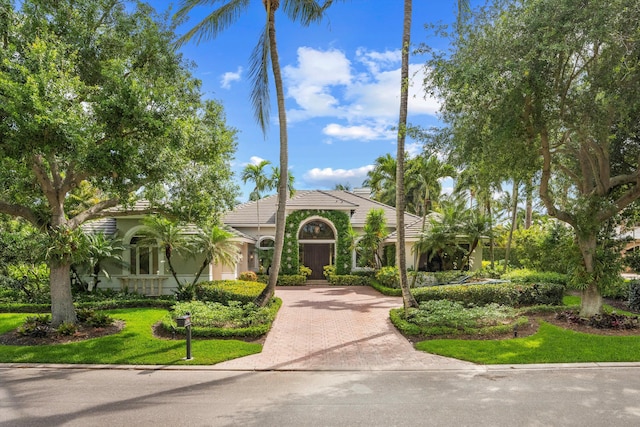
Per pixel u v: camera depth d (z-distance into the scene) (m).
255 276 22.20
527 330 11.08
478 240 20.72
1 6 9.15
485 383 7.42
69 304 11.31
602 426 5.62
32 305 14.75
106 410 6.26
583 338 10.16
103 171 9.03
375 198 45.19
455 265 23.02
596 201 11.15
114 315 13.45
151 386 7.38
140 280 18.66
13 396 6.89
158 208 12.87
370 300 17.61
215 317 11.55
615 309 14.52
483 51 8.74
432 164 14.95
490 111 9.22
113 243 18.14
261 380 7.71
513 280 17.75
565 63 8.83
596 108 8.70
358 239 22.69
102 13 10.89
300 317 13.73
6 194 11.70
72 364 8.67
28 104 7.77
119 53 10.67
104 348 9.61
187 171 12.39
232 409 6.28
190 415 6.06
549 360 8.66
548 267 20.78
